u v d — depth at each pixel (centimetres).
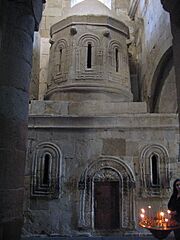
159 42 818
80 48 935
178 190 502
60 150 749
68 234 704
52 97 921
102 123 754
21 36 359
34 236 699
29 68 371
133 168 735
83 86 886
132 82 1115
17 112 332
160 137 746
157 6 846
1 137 311
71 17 969
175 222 453
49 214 715
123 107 782
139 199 716
